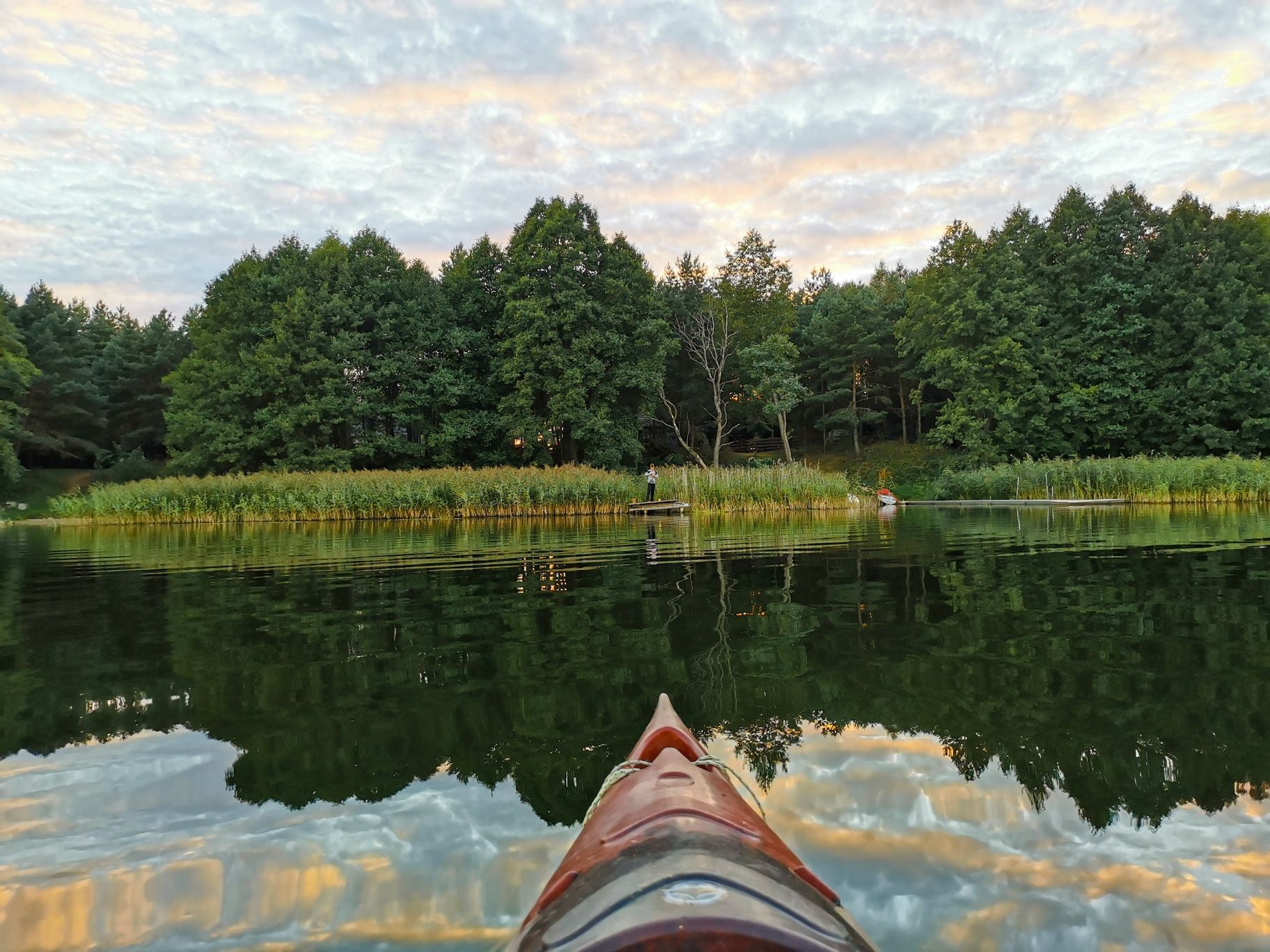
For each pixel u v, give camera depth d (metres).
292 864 2.53
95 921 2.23
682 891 1.37
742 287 45.16
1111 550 10.36
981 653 4.80
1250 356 35.78
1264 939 2.06
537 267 37.53
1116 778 3.00
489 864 2.51
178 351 53.22
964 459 38.38
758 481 24.03
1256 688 3.96
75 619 6.58
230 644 5.44
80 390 49.78
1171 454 37.69
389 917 2.24
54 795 3.02
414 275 41.97
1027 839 2.59
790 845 2.56
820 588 7.55
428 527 19.84
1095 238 40.03
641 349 39.84
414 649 5.21
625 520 21.47
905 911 2.21
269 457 36.59
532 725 3.71
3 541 17.02
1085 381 39.47
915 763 3.18
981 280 38.78
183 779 3.16
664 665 4.71
